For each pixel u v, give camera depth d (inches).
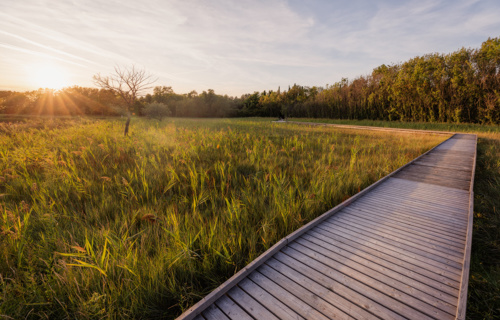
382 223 166.9
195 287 118.3
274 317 91.8
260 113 2893.7
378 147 489.4
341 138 642.2
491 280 124.0
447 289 103.7
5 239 134.1
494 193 235.5
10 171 270.2
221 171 268.2
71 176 245.9
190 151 378.6
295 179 252.5
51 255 128.6
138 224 170.1
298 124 1264.8
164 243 140.6
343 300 99.3
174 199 211.2
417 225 163.0
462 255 128.0
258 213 186.1
